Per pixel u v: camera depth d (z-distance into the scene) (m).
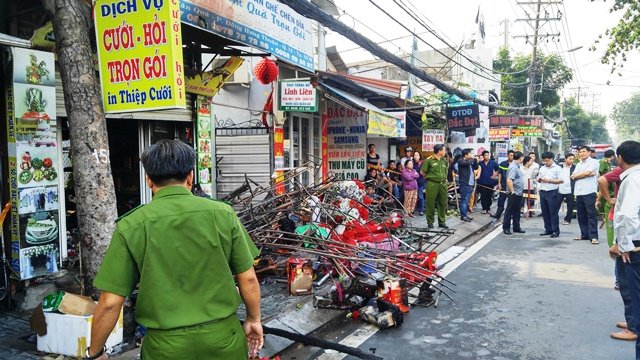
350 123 13.32
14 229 4.81
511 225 12.39
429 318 5.30
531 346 4.47
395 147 16.67
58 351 3.96
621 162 4.08
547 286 6.49
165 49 4.29
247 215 6.79
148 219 2.16
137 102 4.45
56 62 5.51
